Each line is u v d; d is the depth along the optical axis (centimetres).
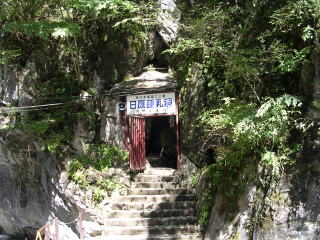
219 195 1186
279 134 996
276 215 973
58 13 1478
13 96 1445
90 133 1447
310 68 1000
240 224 1045
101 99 1489
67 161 1390
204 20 1327
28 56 1468
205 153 1363
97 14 1425
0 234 1786
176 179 1416
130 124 1437
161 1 1509
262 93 1123
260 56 1129
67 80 1473
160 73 1518
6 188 1675
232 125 1073
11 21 1473
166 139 1714
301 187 966
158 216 1304
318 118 958
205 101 1371
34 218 1552
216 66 1351
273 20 1087
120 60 1503
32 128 1366
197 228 1255
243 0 1330
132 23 1462
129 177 1421
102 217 1314
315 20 991
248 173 1074
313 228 937
